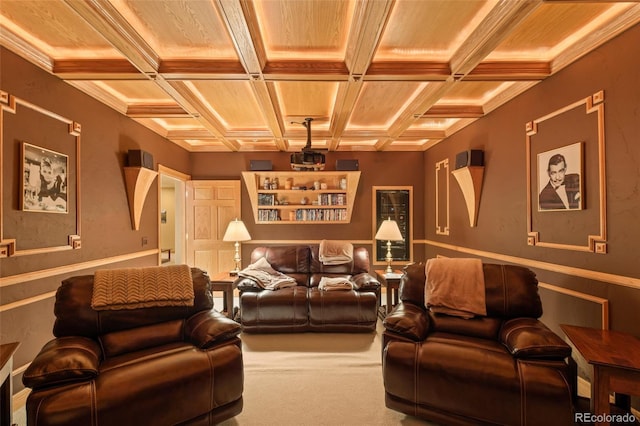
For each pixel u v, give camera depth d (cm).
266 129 464
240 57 240
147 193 421
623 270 212
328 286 378
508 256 337
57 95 269
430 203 561
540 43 246
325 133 467
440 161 516
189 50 252
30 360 243
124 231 373
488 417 184
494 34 211
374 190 585
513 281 238
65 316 204
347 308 362
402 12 208
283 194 579
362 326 364
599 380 161
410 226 586
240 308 366
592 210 235
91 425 160
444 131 484
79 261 298
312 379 265
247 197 580
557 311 270
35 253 247
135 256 396
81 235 300
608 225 222
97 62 262
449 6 202
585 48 235
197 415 193
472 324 233
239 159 581
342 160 546
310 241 581
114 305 214
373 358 303
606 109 222
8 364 170
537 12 209
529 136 302
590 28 227
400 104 369
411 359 206
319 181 579
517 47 252
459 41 242
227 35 232
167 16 211
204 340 211
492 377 184
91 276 224
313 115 408
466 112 378
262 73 265
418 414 204
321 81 285
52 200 264
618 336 196
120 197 365
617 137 215
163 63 261
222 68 265
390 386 211
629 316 209
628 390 158
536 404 175
